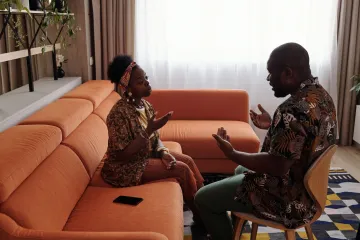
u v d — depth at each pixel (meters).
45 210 1.67
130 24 4.23
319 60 4.46
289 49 1.68
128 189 2.21
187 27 4.37
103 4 4.11
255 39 4.41
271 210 1.77
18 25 2.95
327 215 2.81
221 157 3.29
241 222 1.97
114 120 2.25
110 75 2.38
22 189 1.65
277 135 1.62
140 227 1.77
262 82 4.52
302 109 1.60
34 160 1.74
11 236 1.43
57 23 3.60
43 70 3.86
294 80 1.68
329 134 1.68
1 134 1.93
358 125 4.29
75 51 3.93
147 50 4.37
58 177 1.92
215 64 4.47
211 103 3.87
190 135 3.30
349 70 4.39
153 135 2.53
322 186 1.71
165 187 2.21
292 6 4.35
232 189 1.93
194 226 2.62
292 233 1.78
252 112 2.16
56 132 2.06
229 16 4.36
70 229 1.77
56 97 3.07
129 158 2.27
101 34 4.23
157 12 4.29
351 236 2.53
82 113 2.56
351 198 3.08
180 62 4.45
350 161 3.97
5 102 2.58
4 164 1.57
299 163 1.69
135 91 2.33
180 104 3.87
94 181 2.33
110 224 1.80
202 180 2.59
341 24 4.31
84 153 2.33
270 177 1.76
